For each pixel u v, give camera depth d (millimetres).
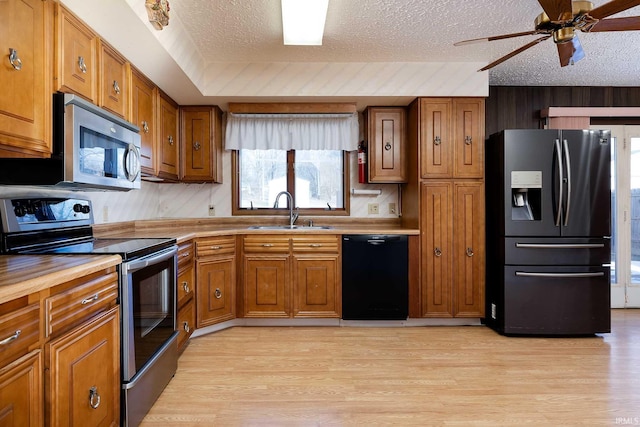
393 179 3465
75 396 1267
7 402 974
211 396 2031
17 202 1702
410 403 1971
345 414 1864
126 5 1666
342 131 3543
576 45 2252
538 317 2973
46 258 1467
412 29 2535
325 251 3209
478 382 2209
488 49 2877
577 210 2945
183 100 3225
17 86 1362
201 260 2912
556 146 2930
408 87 3143
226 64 3084
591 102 3734
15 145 1369
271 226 3664
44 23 1517
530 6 2242
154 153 2789
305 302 3209
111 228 2686
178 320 2445
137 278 1723
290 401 1984
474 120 3209
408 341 2887
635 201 3811
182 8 2223
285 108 3305
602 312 2965
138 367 1731
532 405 1953
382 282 3211
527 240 2975
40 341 1110
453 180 3221
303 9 2127
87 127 1704
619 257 3832
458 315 3221
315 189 3766
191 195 3689
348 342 2861
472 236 3223
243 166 3756
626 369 2393
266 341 2875
